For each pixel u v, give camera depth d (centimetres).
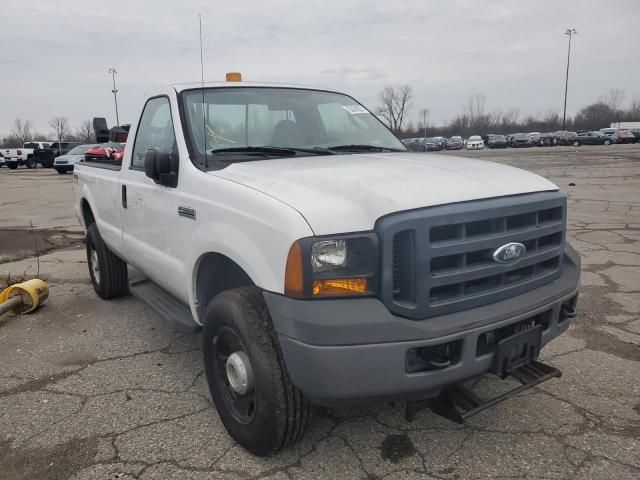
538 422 322
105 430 321
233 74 433
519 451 294
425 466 283
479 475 275
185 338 462
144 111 438
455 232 256
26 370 404
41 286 544
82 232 1011
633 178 1820
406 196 252
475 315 256
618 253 726
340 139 410
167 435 314
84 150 3069
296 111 411
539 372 284
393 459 289
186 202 336
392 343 239
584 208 1156
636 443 299
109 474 280
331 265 242
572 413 330
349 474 277
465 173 292
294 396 266
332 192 263
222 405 307
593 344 429
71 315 526
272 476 276
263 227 262
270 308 255
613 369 387
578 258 331
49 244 901
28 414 340
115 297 573
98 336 470
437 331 243
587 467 280
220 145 362
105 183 494
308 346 239
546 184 306
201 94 387
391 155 360
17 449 303
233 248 281
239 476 277
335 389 240
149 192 390
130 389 371
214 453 296
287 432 271
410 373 245
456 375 253
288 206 254
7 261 774
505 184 286
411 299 247
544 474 275
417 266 245
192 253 326
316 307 240
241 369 279
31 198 1639
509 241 271
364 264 245
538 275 296
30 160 3909
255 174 304
